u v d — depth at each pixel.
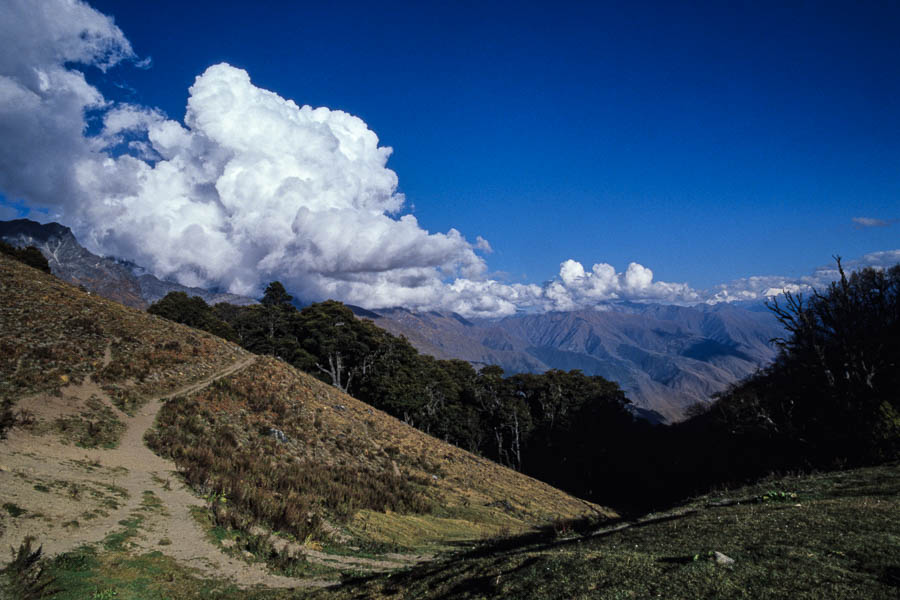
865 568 8.01
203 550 15.70
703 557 9.23
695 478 61.47
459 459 54.53
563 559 10.57
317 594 12.95
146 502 18.05
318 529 21.02
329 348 83.38
